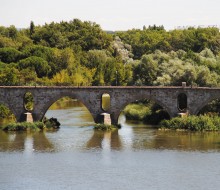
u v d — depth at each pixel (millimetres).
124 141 165625
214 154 147875
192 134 177250
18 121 193375
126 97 190625
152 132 181625
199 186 120438
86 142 164500
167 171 131875
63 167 135250
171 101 189375
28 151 152250
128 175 128375
